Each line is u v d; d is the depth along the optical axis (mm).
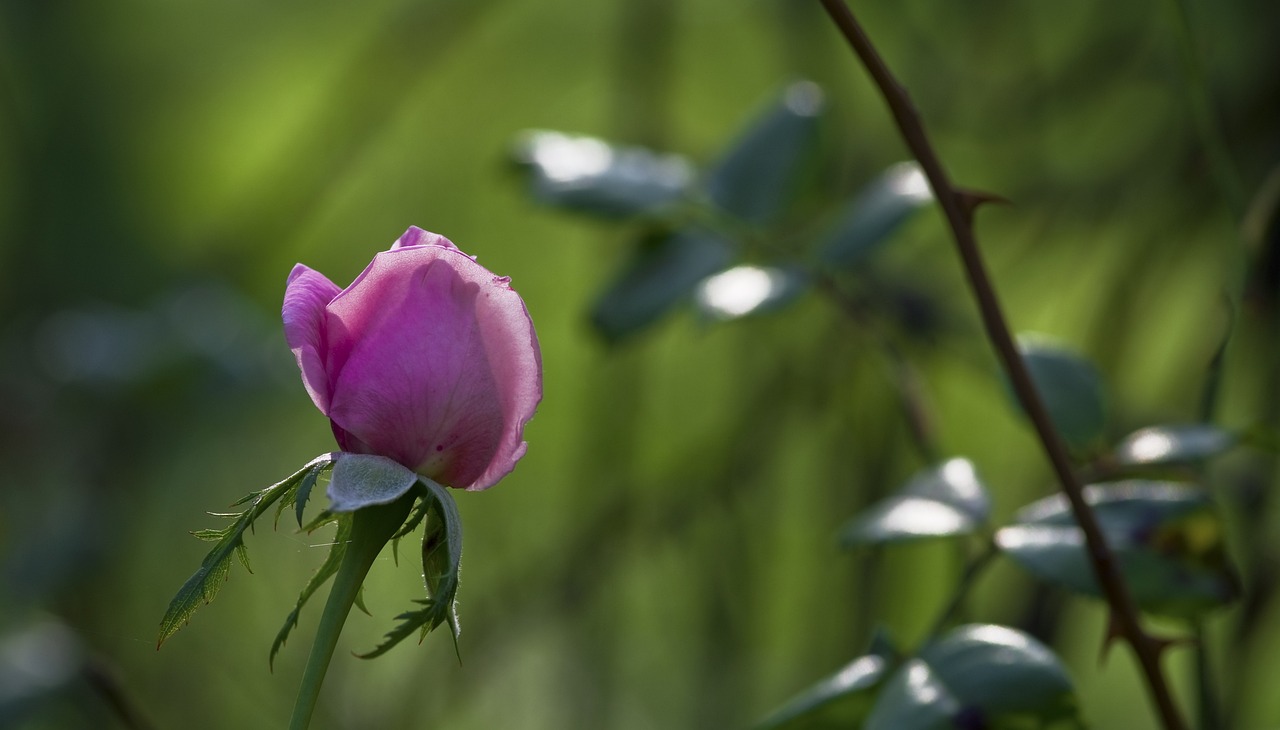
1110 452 977
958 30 1762
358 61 1886
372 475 875
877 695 939
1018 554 952
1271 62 1330
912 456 1628
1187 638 921
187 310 1617
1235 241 978
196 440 1704
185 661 1889
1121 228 1592
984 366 1338
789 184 1055
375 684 1853
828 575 1739
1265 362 1186
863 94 1826
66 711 1353
